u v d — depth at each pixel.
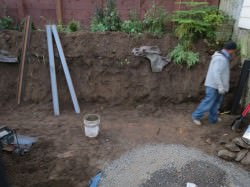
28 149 3.53
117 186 2.91
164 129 4.25
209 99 4.09
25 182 2.93
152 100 5.14
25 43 4.98
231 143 3.64
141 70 5.11
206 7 5.35
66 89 5.09
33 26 5.31
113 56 5.05
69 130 4.17
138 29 5.30
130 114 4.81
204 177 2.94
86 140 3.87
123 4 5.73
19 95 5.03
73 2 5.77
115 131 4.16
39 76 5.10
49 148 3.63
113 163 3.33
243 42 4.74
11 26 5.52
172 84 5.11
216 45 5.10
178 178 2.94
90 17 5.87
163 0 5.60
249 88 4.54
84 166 3.26
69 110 4.94
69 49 5.05
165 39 5.16
